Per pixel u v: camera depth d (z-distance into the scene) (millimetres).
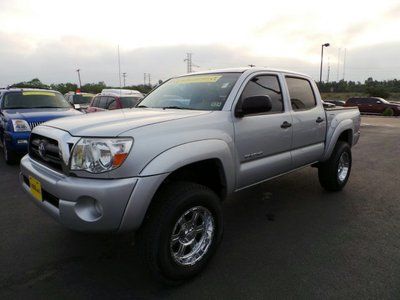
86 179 2615
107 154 2564
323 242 3725
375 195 5395
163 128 2848
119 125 2795
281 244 3676
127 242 3719
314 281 2967
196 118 3154
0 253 3469
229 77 3883
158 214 2727
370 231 4012
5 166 7414
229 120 3395
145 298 2752
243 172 3551
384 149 10133
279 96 4223
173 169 2740
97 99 12500
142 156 2621
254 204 4949
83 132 2732
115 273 3111
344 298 2727
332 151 5223
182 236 2959
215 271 3139
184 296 2775
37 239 3791
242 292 2820
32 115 7551
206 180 3426
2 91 9055
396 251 3516
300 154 4480
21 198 5191
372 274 3072
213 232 3145
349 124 5473
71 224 2648
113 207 2523
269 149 3902
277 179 6281
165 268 2768
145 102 4316
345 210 4711
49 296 2773
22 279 3006
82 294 2803
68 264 3266
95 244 3674
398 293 2787
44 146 3061
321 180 5434
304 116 4496
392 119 23250
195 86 4043
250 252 3496
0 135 8539
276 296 2760
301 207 4824
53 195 2766
